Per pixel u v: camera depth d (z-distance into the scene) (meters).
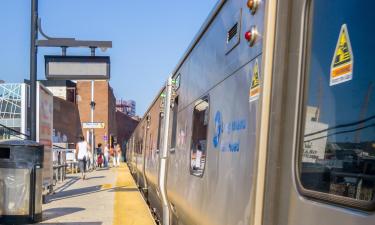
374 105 1.93
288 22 2.69
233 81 3.82
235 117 3.66
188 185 5.98
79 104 58.25
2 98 36.81
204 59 5.40
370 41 1.96
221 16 4.47
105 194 15.55
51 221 9.93
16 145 9.26
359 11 2.05
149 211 11.91
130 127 89.19
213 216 4.21
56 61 14.91
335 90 2.20
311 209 2.31
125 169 35.09
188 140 6.34
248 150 3.18
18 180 9.21
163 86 10.78
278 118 2.68
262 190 2.77
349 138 2.09
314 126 2.37
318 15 2.40
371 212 1.89
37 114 12.34
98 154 37.81
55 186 18.02
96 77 14.91
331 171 2.19
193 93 6.18
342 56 2.16
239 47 3.68
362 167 1.98
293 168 2.52
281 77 2.69
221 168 4.01
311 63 2.44
